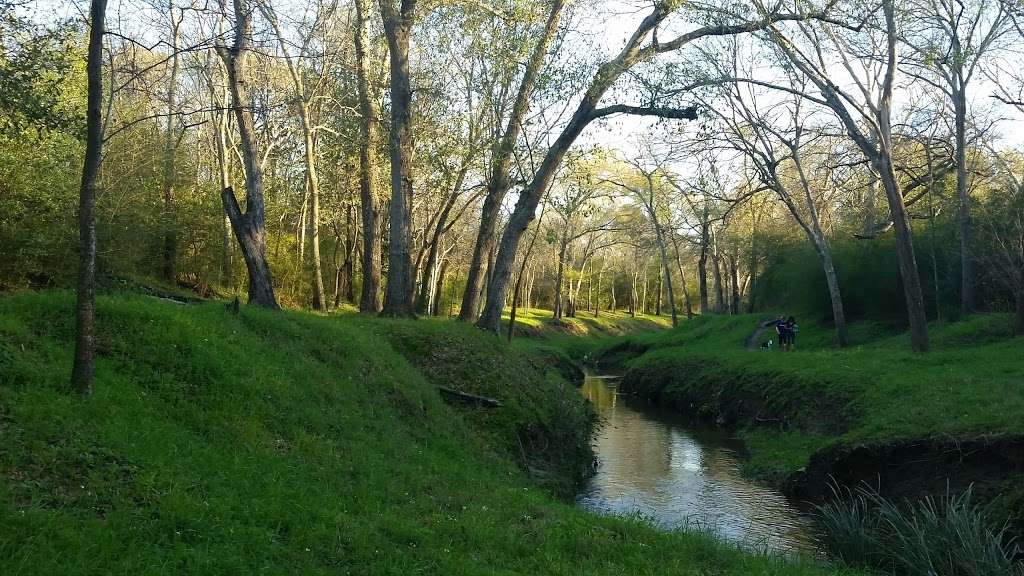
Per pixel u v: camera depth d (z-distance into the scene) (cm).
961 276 2895
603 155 2077
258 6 1480
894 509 1006
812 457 1433
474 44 2106
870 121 2244
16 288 1639
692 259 7531
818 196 3694
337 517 708
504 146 2058
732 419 2344
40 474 604
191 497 641
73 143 1767
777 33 2020
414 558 671
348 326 1527
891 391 1684
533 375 1809
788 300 4394
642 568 736
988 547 873
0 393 679
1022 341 2070
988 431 1160
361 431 1026
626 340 5184
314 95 2716
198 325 1030
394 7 2045
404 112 2058
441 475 1006
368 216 2302
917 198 3080
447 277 6119
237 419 850
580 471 1564
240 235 1563
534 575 679
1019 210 2372
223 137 2753
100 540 546
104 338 887
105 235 1834
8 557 494
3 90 1068
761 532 1185
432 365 1564
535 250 6938
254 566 583
